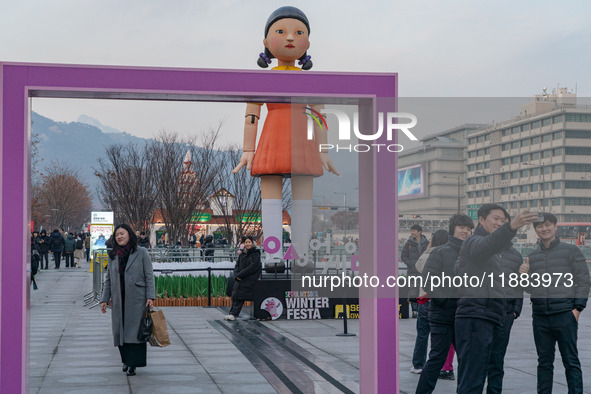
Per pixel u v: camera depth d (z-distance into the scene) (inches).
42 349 427.2
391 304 253.8
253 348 436.1
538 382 270.8
